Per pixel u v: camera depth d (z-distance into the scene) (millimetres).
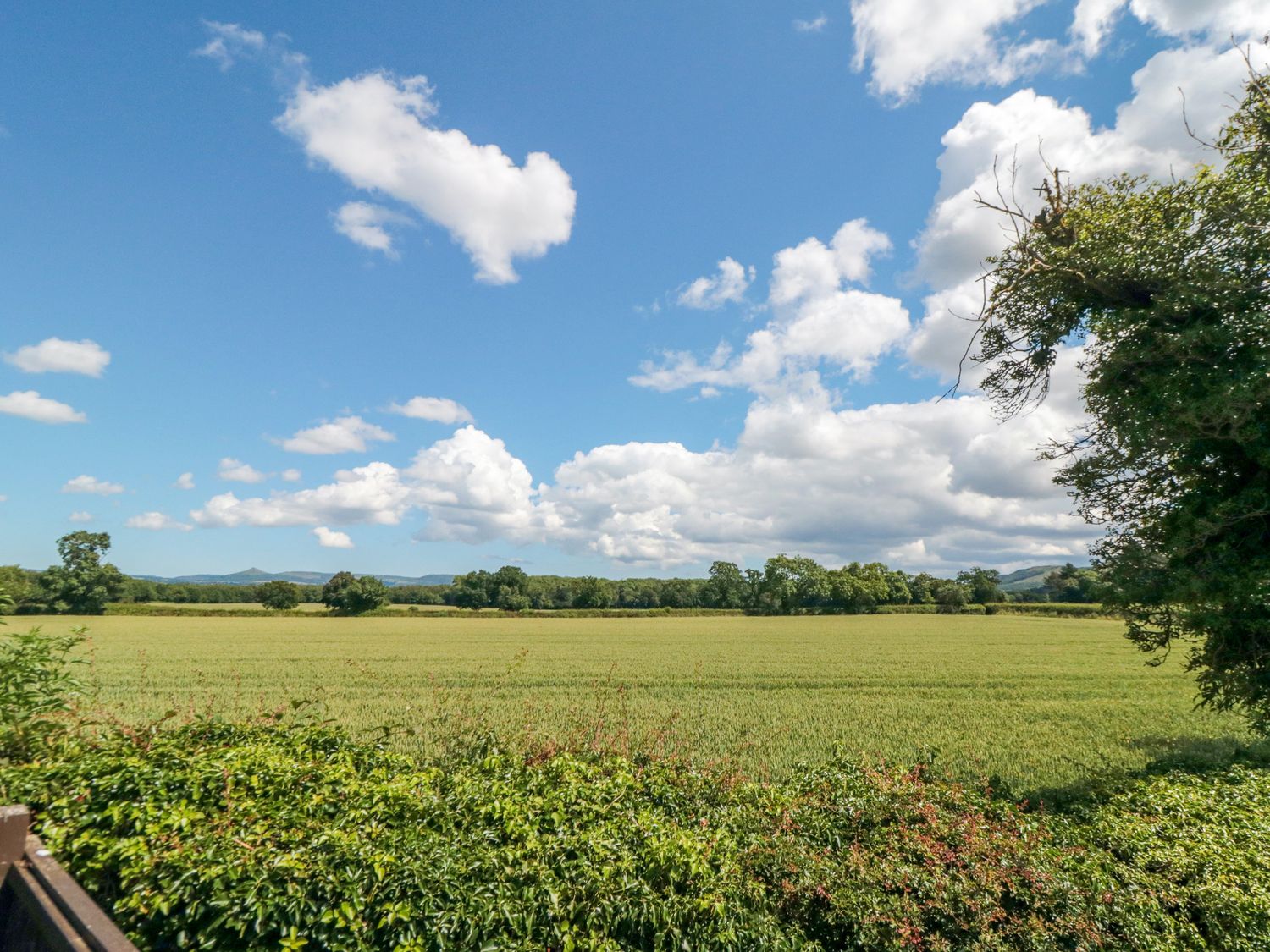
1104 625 82375
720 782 9844
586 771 9477
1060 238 13430
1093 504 13844
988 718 22312
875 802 8828
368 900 5320
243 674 33219
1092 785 11883
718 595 132750
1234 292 11211
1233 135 12695
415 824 6809
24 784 7266
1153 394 11781
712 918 6109
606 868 6363
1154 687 30484
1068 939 6367
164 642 52594
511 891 5844
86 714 12148
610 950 5480
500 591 120250
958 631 71875
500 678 31906
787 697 26844
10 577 87188
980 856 7332
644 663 39312
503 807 7492
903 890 6820
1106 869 7520
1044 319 14086
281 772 7828
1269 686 12078
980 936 6254
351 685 29469
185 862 5500
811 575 124188
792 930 6449
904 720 21812
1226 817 9398
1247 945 6465
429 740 15789
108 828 6414
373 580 105438
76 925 2939
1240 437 11031
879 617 104750
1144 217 12469
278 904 5164
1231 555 11641
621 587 139000
